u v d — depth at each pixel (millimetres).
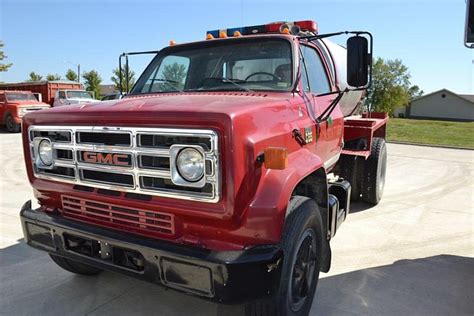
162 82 3883
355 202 6461
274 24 4062
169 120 2324
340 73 4863
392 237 4891
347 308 3238
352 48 3066
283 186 2465
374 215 5773
